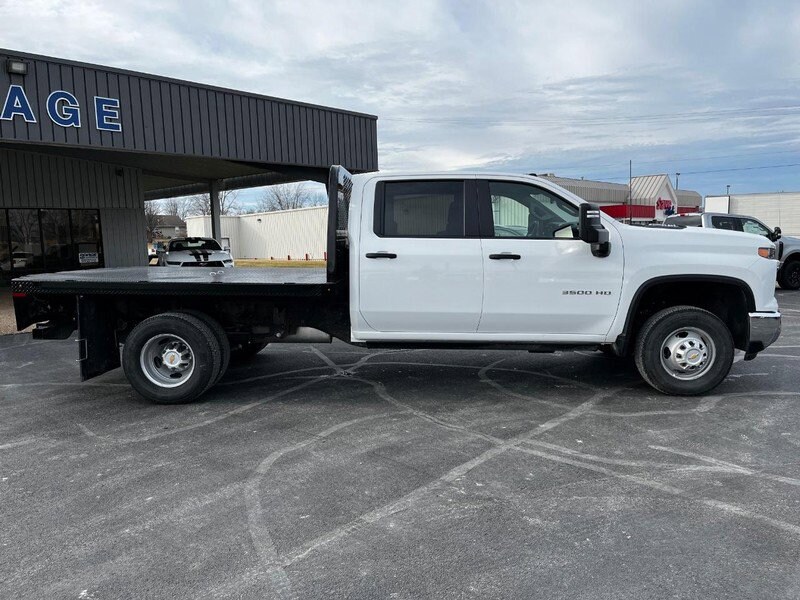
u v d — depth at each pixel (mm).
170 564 2914
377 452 4332
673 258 5281
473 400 5633
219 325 5754
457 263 5277
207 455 4332
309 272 7023
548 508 3430
